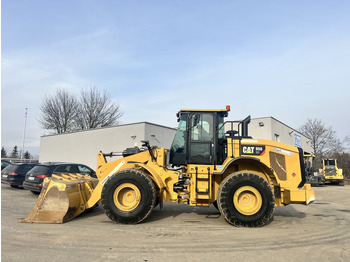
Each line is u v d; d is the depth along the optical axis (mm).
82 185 7078
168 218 7016
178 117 7703
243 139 6754
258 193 6121
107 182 6316
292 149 6820
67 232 5395
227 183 6191
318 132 46719
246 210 6152
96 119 36688
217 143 6883
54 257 4035
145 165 6637
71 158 25734
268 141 6762
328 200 12758
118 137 22156
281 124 24188
